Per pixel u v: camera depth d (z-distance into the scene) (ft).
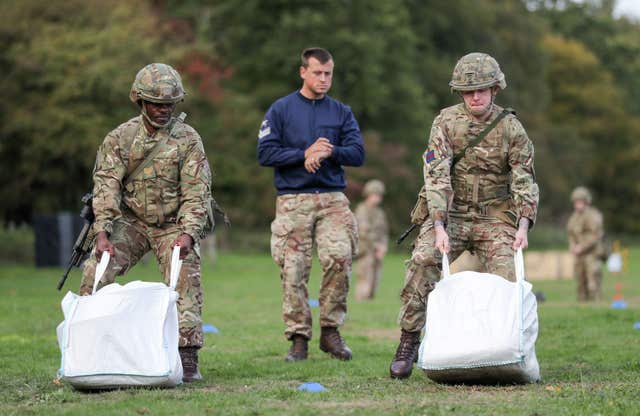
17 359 46.70
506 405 31.83
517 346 35.12
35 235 146.41
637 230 400.47
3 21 184.34
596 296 100.63
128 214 39.50
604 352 48.06
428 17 298.97
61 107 183.32
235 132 234.38
